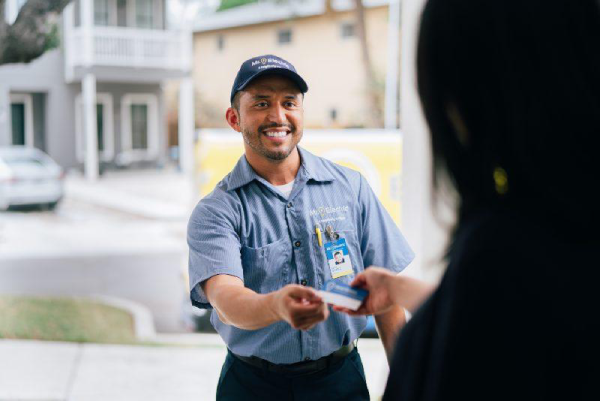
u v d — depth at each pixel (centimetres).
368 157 507
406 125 400
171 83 3030
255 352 201
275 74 198
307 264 203
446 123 93
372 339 554
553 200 86
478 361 86
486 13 87
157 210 1608
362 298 147
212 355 543
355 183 215
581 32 86
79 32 2100
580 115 84
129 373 493
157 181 2155
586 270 87
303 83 201
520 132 85
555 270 86
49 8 441
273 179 206
